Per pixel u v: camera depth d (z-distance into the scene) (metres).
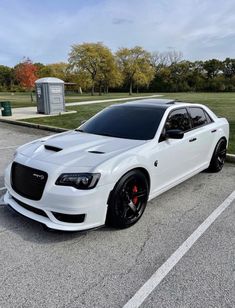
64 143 3.87
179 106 4.84
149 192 3.98
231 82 84.62
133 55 68.81
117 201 3.41
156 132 4.16
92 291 2.55
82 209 3.14
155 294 2.53
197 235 3.52
